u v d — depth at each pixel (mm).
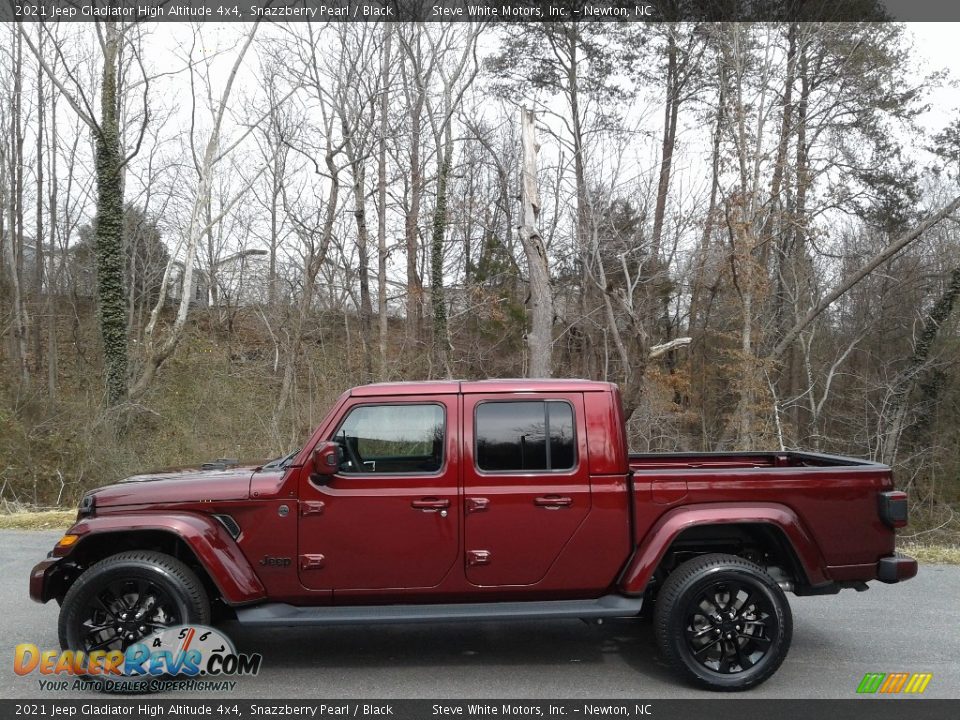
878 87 22062
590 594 4914
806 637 5734
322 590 4793
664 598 4723
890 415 22016
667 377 20391
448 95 21719
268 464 5633
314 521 4781
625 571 4832
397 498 4793
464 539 4809
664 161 21344
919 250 23250
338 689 4719
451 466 4848
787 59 21656
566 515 4844
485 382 5059
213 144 17641
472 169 24531
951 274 22219
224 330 28531
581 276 20906
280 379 21703
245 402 17875
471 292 22484
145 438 16391
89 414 16750
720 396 22250
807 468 5020
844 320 24000
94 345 27984
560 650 5480
